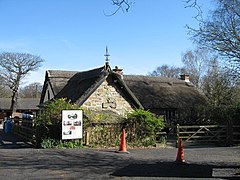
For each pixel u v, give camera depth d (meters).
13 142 21.08
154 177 9.92
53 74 31.55
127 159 13.93
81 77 27.27
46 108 19.31
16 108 62.19
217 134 21.64
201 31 27.61
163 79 35.75
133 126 19.70
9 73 58.06
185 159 14.34
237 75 22.78
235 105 24.70
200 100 33.53
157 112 30.81
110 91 23.50
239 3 21.38
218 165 12.55
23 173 10.30
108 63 23.84
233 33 21.12
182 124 26.05
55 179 9.45
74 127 18.11
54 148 17.36
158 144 20.12
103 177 9.84
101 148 17.94
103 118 19.53
